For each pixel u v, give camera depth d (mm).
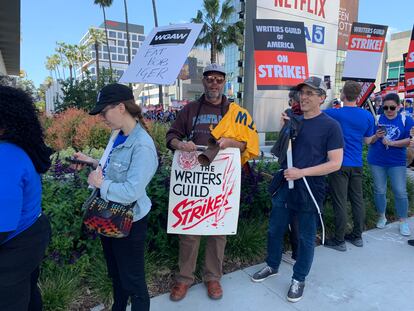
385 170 4402
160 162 3561
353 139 3762
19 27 14758
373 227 4605
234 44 30984
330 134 2643
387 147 4254
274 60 4441
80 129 7984
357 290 3008
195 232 2777
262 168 4289
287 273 3287
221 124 2719
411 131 4043
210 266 2908
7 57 23953
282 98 6332
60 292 2561
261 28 4395
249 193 3689
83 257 2812
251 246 3504
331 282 3135
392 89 12719
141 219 2059
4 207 1339
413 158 4465
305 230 2781
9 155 1424
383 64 41219
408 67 5059
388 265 3482
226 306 2734
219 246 2877
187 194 2777
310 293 2947
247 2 5945
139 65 3283
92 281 2797
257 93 6066
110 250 2174
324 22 7047
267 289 2994
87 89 14016
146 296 2146
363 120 3766
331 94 7387
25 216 1540
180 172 2773
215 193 2783
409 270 3381
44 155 1621
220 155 2766
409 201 5316
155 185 3215
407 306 2781
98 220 1883
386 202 4723
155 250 3236
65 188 2982
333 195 3828
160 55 3145
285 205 2914
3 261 1494
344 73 5590
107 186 1891
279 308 2725
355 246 3953
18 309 1560
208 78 2701
